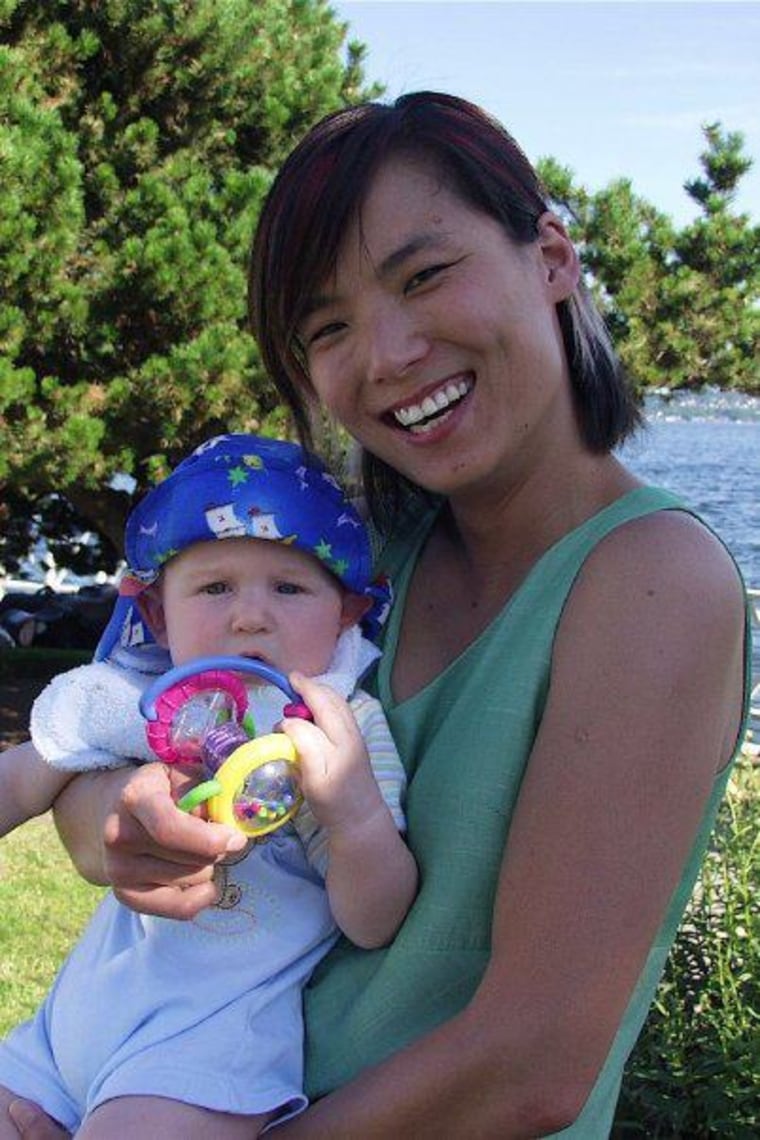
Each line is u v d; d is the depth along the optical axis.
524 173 1.52
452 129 1.47
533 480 1.53
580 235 9.22
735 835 3.32
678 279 9.43
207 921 1.61
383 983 1.48
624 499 1.44
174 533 1.71
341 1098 1.41
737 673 1.38
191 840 1.38
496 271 1.46
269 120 8.99
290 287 1.52
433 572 1.72
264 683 1.65
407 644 1.69
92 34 8.38
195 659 1.67
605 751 1.30
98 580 15.75
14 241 7.56
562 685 1.36
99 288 8.14
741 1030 3.17
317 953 1.61
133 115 8.84
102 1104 1.50
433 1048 1.35
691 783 1.31
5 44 8.40
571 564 1.42
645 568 1.35
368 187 1.46
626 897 1.29
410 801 1.51
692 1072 3.18
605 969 1.28
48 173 7.73
